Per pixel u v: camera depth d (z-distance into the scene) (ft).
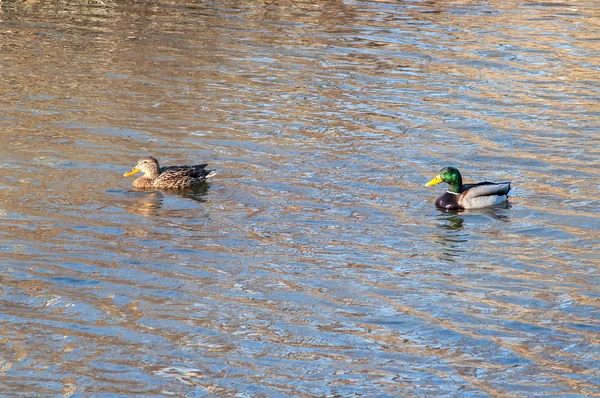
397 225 57.41
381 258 52.31
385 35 108.17
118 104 77.87
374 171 66.49
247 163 66.39
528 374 40.42
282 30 108.27
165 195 59.82
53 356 39.99
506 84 91.25
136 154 66.64
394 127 76.74
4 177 60.49
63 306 44.39
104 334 42.04
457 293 48.32
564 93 88.99
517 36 110.22
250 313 44.88
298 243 53.62
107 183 61.00
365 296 47.42
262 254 51.80
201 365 39.91
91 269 48.55
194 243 52.70
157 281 47.67
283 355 41.11
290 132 73.82
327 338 42.86
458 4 126.31
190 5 118.21
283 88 85.81
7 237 51.70
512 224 58.59
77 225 54.08
